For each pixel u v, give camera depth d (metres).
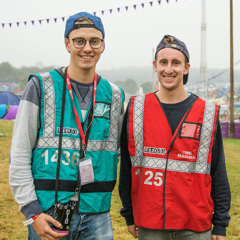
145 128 2.14
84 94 1.97
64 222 1.80
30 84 1.86
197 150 2.08
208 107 2.12
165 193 2.05
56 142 1.86
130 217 2.27
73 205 1.88
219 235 2.13
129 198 2.26
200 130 2.09
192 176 2.06
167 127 2.10
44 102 1.86
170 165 2.06
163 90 2.14
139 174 2.16
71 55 1.94
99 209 1.95
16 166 1.79
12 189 1.82
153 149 2.10
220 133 2.13
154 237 2.08
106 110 2.02
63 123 1.88
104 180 1.98
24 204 1.78
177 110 2.12
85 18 1.90
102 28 1.96
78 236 1.92
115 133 2.07
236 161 8.70
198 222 2.03
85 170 1.89
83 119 1.94
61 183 1.84
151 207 2.06
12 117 18.38
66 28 1.95
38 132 1.88
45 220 1.78
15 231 3.65
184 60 2.14
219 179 2.13
